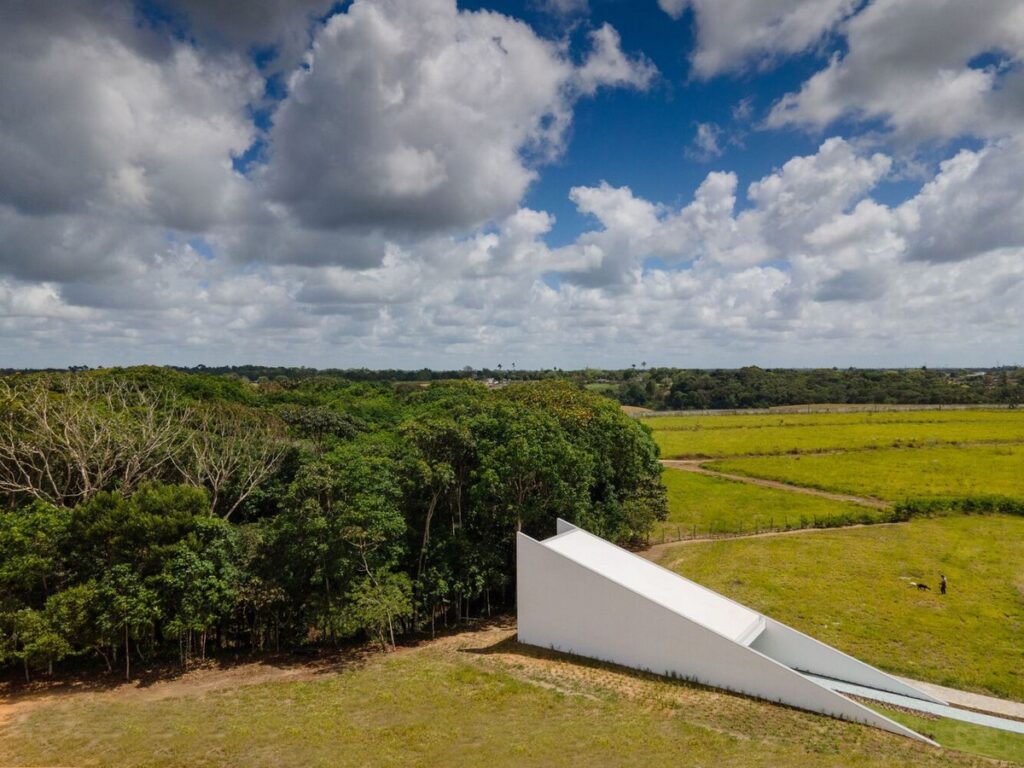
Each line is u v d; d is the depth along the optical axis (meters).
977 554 54.38
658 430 137.75
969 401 192.00
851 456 103.38
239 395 94.88
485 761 24.19
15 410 55.34
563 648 36.81
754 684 30.33
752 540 61.03
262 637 41.12
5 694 33.97
